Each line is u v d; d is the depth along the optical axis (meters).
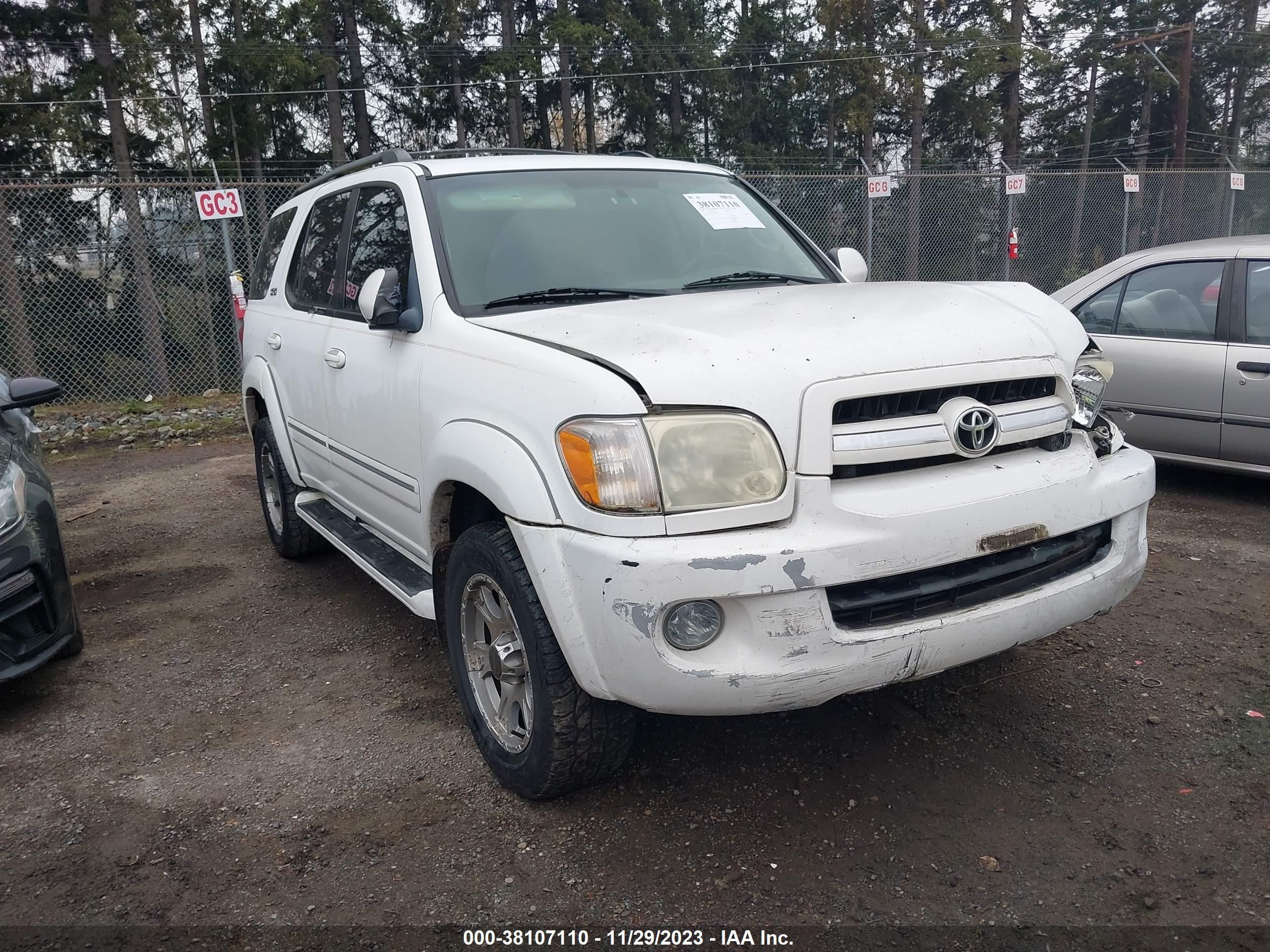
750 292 3.12
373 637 4.16
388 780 2.96
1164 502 5.73
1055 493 2.52
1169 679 3.45
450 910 2.35
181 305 14.07
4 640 3.50
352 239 3.97
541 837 2.63
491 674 2.89
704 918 2.28
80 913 2.39
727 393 2.26
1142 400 5.88
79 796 2.94
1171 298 5.88
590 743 2.57
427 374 3.01
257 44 28.88
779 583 2.18
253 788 2.95
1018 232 15.11
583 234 3.46
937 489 2.38
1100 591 2.69
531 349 2.57
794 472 2.26
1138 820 2.61
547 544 2.35
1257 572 4.50
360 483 3.76
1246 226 16.98
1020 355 2.61
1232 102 46.34
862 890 2.36
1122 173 14.29
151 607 4.68
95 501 7.14
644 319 2.68
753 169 38.66
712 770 2.93
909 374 2.39
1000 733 3.10
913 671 2.37
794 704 2.28
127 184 10.27
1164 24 42.81
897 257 15.31
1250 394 5.37
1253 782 2.78
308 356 4.18
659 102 40.34
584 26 32.69
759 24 42.25
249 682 3.75
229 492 7.23
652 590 2.17
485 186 3.53
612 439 2.23
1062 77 42.88
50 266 14.86
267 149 33.72
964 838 2.56
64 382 12.97
